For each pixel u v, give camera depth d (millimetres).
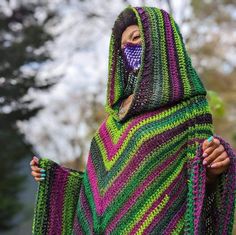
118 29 3092
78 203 2955
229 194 2582
